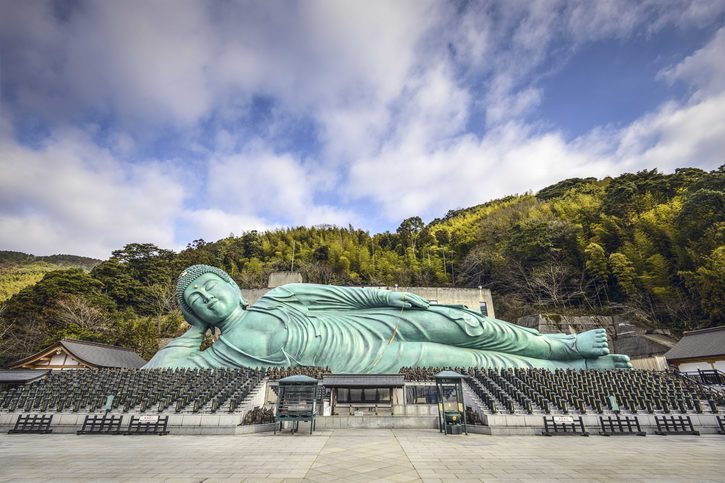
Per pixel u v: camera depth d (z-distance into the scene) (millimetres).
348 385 16031
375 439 11992
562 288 45969
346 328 22766
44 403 15172
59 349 25844
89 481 6785
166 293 53094
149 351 33719
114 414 14609
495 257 51781
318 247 65062
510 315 45719
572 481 6770
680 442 11828
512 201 80875
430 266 58438
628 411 14672
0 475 7281
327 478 6879
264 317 22766
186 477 7043
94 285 50781
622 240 43219
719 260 31125
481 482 6633
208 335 34188
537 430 13500
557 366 21969
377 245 70562
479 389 16281
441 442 11352
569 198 61094
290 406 14297
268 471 7473
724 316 31484
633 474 7352
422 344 22344
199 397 15156
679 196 41938
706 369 24188
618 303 41281
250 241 72062
